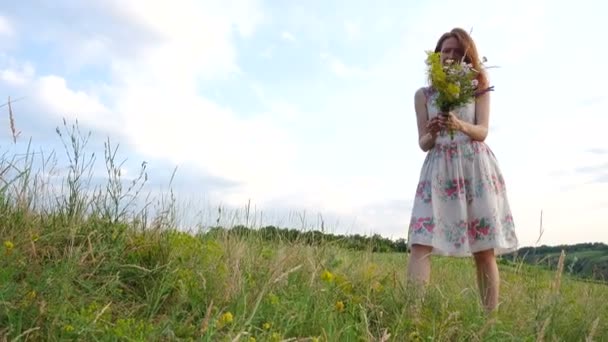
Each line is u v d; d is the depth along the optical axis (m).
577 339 4.21
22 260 3.47
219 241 4.98
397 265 5.58
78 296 3.34
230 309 3.52
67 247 3.86
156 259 4.02
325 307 3.79
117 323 3.03
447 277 5.60
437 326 3.68
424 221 4.48
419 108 4.76
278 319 3.48
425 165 4.63
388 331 3.73
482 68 4.61
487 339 3.65
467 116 4.56
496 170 4.61
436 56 4.39
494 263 4.57
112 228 4.13
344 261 5.12
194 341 3.08
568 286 5.37
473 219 4.51
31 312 2.90
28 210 4.10
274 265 4.38
